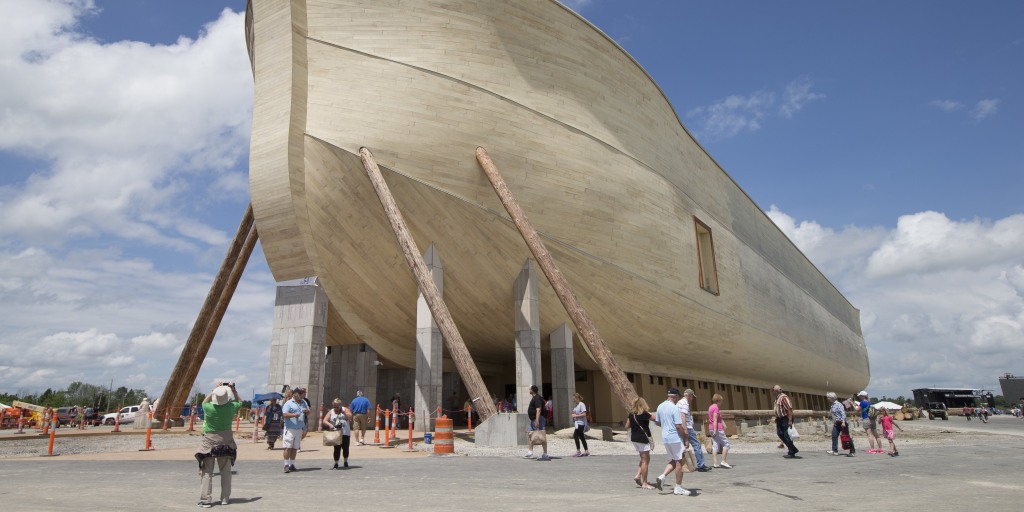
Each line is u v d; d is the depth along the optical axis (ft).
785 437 41.34
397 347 69.51
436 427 41.86
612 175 67.87
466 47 58.08
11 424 89.30
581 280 66.49
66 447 48.96
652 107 77.87
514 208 55.57
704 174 93.20
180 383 73.87
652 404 85.10
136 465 35.09
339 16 55.62
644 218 72.49
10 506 19.38
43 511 18.24
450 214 58.03
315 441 51.80
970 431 90.74
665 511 18.63
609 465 34.35
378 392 77.10
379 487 24.63
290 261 59.16
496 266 62.34
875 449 46.24
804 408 153.58
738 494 22.97
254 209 56.80
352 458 38.99
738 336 97.96
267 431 46.50
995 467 34.19
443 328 50.47
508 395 86.69
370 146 54.95
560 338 67.97
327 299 65.82
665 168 79.05
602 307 70.28
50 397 233.35
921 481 27.43
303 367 62.54
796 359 127.75
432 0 57.16
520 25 61.11
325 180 55.42
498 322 67.97
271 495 22.40
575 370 81.35
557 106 63.31
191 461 37.91
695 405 96.07
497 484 25.61
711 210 93.45
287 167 54.34
